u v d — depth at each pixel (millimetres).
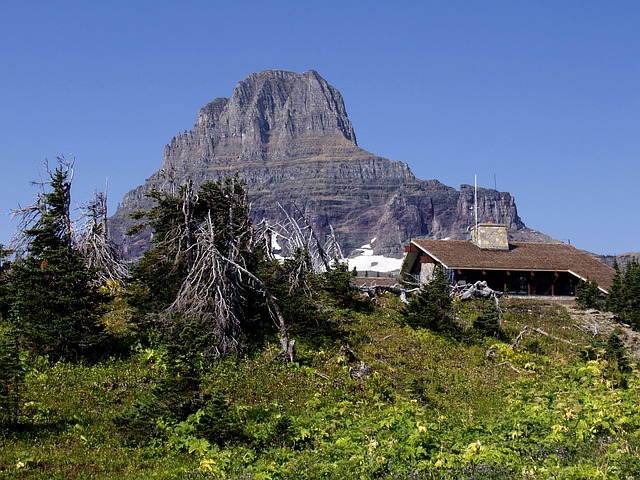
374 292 43906
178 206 35031
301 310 33406
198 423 21125
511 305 50281
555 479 17094
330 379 29109
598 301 53469
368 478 18078
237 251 34531
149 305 32844
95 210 40438
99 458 19859
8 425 21109
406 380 29953
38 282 28266
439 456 19250
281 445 21562
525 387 30734
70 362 27641
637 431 21484
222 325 30375
